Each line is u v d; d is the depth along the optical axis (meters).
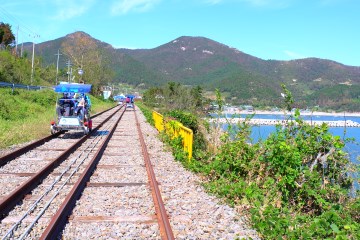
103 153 14.77
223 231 6.57
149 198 8.37
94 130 23.70
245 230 6.65
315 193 8.26
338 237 5.83
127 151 15.50
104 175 10.65
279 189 8.82
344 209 8.03
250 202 8.09
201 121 18.44
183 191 9.09
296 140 9.70
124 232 6.24
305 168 8.89
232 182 9.92
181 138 15.63
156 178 10.41
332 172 9.05
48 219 6.71
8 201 7.34
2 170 10.80
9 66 55.81
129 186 9.45
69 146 16.33
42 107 34.28
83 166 11.95
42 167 11.54
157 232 6.30
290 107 10.52
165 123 20.88
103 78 99.62
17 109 28.19
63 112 19.91
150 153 15.06
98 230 6.26
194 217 7.19
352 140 9.27
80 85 19.98
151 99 63.84
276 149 9.21
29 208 7.23
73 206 7.54
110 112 51.62
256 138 10.98
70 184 9.48
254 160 10.23
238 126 11.61
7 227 6.27
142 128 27.33
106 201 8.02
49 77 94.31
